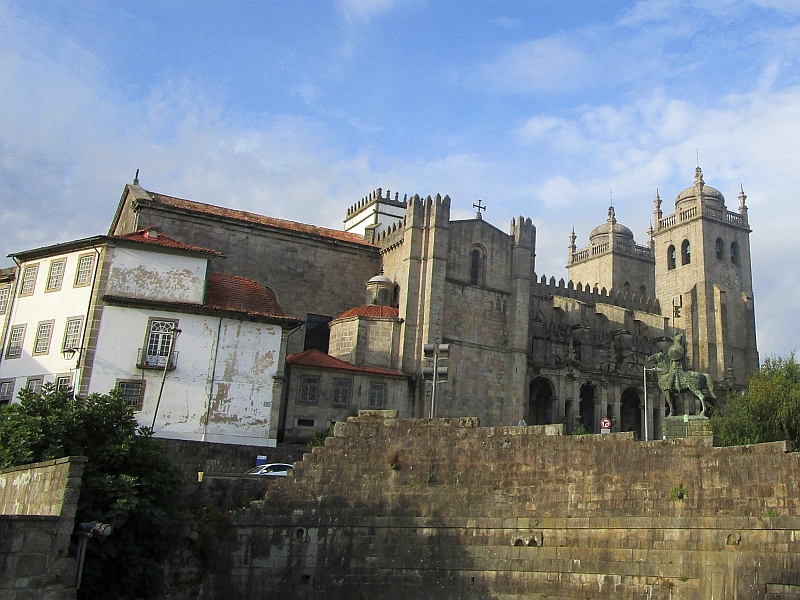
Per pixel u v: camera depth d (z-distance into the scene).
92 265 51.25
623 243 125.12
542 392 82.38
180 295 51.56
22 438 31.91
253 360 51.81
